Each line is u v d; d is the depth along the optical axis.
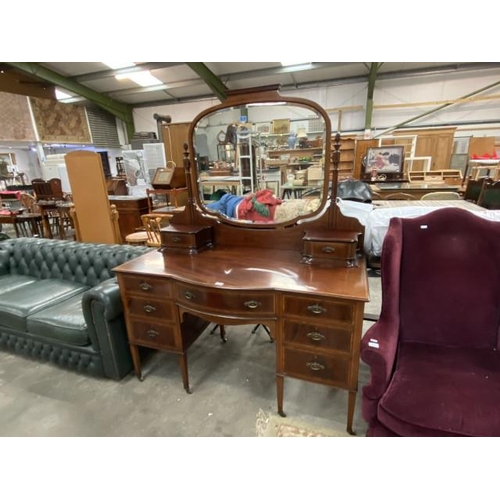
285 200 1.73
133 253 2.22
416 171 5.81
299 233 1.71
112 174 9.82
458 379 1.12
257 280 1.40
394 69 6.80
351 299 1.21
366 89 7.21
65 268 2.45
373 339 1.19
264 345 2.19
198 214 1.89
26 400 1.74
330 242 1.50
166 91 8.22
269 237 1.78
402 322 1.42
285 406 1.63
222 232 1.88
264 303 1.36
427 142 6.38
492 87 6.54
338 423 1.51
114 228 3.94
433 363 1.23
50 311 1.96
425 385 1.10
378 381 1.13
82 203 3.88
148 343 1.75
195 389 1.78
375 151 4.98
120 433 1.50
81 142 8.68
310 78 7.25
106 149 9.55
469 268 1.34
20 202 6.72
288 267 1.53
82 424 1.56
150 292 1.62
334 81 7.28
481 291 1.32
